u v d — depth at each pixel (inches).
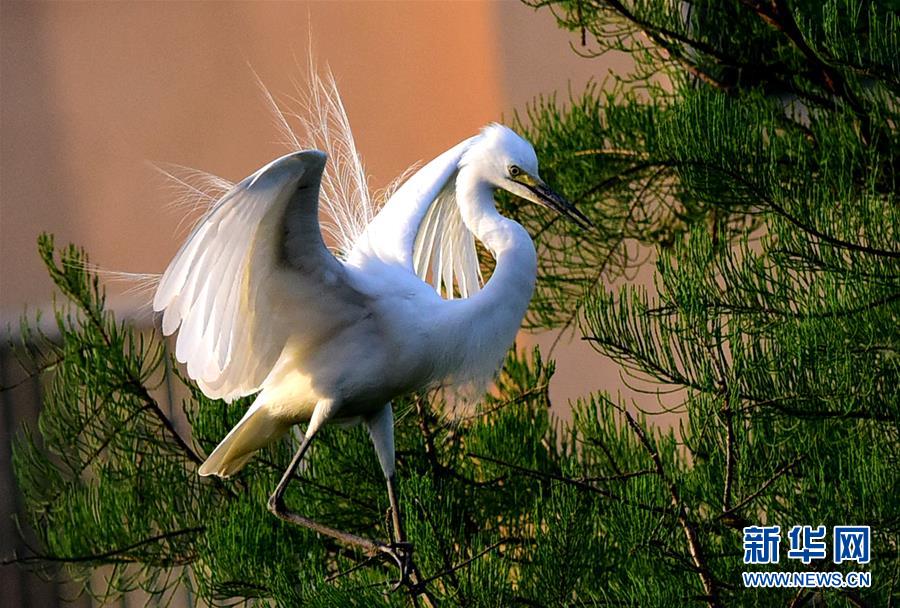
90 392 389.7
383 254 327.0
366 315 307.7
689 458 381.4
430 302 315.0
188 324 277.7
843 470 295.0
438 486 348.2
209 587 354.3
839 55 366.9
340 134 359.6
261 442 324.8
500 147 323.9
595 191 461.7
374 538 363.3
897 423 307.3
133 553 397.1
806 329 311.3
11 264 565.6
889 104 398.3
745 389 311.3
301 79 556.7
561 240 468.4
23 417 497.4
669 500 288.0
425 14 555.5
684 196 459.8
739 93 444.8
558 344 552.7
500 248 323.6
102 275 551.8
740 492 291.4
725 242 383.2
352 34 557.9
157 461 399.9
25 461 412.2
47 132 573.9
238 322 293.1
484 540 339.9
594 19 450.0
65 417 397.4
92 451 400.5
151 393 464.4
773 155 362.3
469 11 551.5
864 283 320.2
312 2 558.6
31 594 493.4
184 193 334.0
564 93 560.4
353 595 279.1
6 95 575.8
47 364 408.2
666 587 279.1
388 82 558.3
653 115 451.8
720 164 365.1
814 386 308.7
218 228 264.7
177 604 474.3
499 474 356.2
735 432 292.8
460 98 555.5
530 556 317.4
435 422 381.7
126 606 484.1
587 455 354.0
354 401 313.7
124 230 564.1
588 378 550.0
